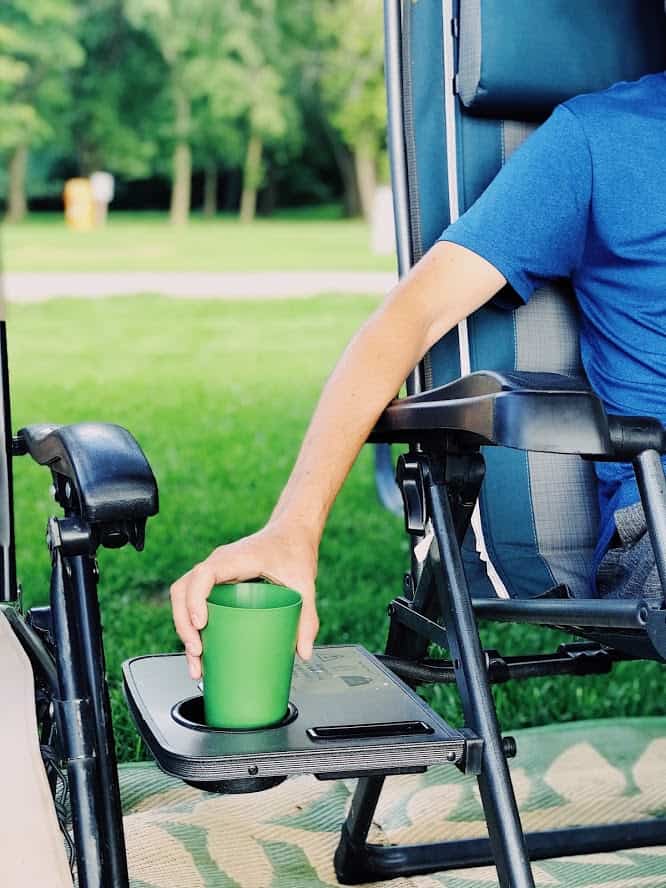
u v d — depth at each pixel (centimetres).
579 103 149
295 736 98
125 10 2702
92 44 2803
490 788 103
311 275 1421
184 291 1237
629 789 192
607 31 163
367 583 310
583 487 158
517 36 158
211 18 2742
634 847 172
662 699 238
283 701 101
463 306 139
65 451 106
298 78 2852
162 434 520
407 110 161
